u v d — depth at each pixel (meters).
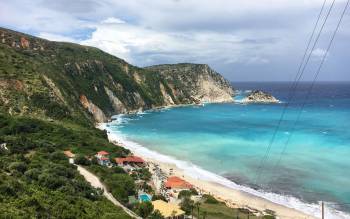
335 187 83.12
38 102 125.19
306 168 98.75
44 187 52.12
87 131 123.19
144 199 68.38
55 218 40.19
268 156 113.00
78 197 52.84
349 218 66.38
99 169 81.81
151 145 134.38
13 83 125.62
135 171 91.12
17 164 61.03
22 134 98.94
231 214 67.12
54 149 89.38
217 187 86.19
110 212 51.19
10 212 36.06
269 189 83.62
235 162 107.38
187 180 91.12
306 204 74.00
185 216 64.19
